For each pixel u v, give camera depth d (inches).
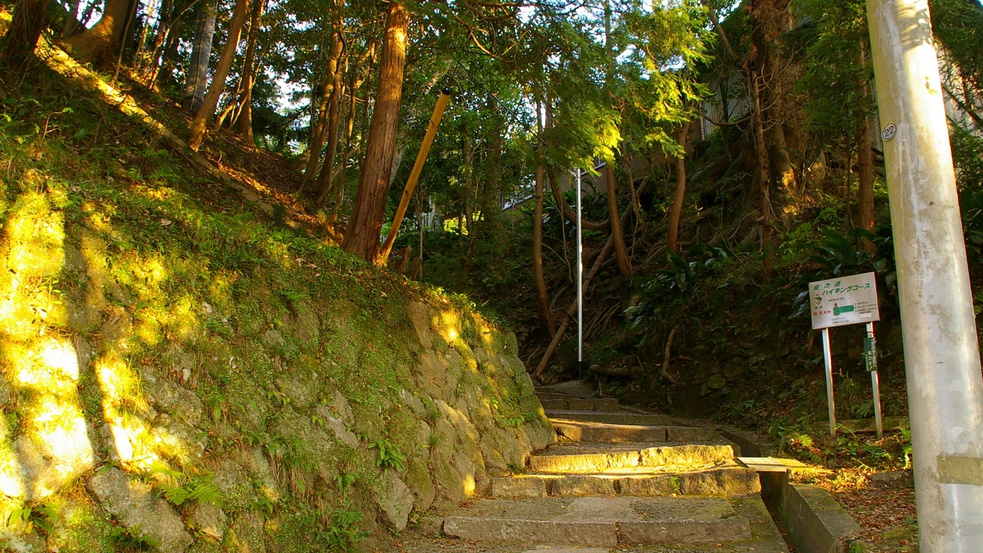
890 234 256.5
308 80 494.9
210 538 118.4
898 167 112.3
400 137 441.4
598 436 279.3
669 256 371.9
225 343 145.6
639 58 315.3
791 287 308.3
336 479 156.3
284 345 162.2
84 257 123.3
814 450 213.0
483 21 278.5
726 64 465.7
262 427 142.7
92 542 100.9
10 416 99.8
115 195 137.9
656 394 354.6
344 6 354.0
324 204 386.0
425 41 349.1
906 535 131.5
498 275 504.7
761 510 183.0
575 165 300.8
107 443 111.1
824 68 298.2
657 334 380.8
